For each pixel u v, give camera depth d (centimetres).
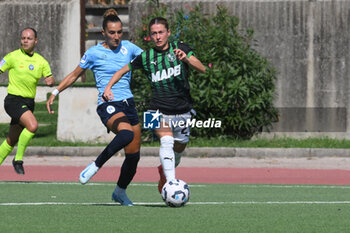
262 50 7138
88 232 2252
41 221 2495
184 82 3088
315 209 2970
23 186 4050
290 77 7119
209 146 6456
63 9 8125
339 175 4997
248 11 7125
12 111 4241
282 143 6588
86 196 3556
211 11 7131
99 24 9762
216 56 6706
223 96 6525
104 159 3009
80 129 7100
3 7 8150
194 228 2348
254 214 2758
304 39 7112
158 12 6888
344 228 2403
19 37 8131
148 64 3078
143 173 5016
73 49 8156
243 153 6272
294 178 4800
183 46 3072
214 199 3450
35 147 6450
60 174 4925
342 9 7088
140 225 2400
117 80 3103
